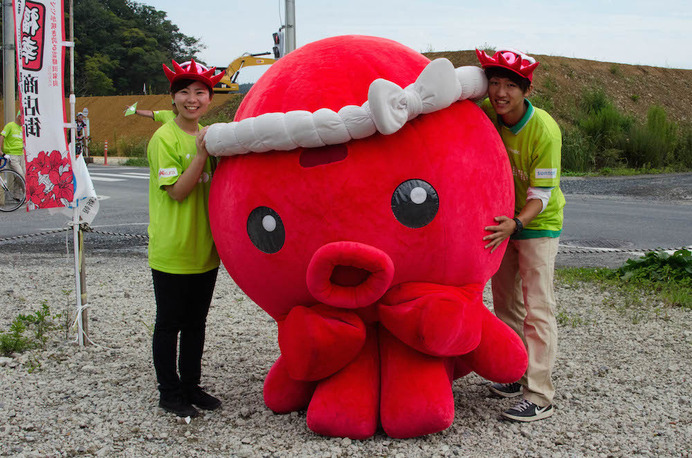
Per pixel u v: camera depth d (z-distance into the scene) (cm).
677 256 815
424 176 349
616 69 3834
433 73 346
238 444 385
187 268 410
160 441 393
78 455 376
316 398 388
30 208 541
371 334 399
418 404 374
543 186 397
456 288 375
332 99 355
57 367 521
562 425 411
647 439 393
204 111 417
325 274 350
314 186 346
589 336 606
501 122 409
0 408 438
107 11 7319
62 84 534
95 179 2062
